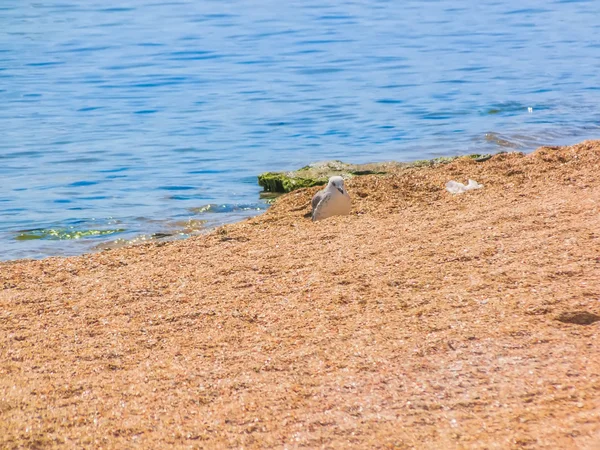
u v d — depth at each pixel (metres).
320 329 12.70
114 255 17.98
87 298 14.84
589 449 8.88
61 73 52.69
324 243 17.38
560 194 19.31
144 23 76.00
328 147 33.06
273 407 10.47
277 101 42.62
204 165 30.84
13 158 32.44
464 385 10.56
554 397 10.04
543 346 11.39
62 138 35.75
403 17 77.06
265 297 14.31
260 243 18.00
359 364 11.38
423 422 9.83
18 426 10.20
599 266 14.05
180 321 13.49
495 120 36.38
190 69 53.16
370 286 14.31
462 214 18.55
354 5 87.88
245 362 11.78
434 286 14.01
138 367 11.84
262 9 85.50
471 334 11.93
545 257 14.72
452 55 55.16
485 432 9.45
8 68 54.62
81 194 27.23
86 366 11.94
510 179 21.80
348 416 10.10
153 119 39.38
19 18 79.88
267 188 27.09
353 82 47.09
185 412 10.49
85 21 77.69
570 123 34.91
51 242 22.19
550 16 73.94
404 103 41.03
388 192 21.83
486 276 14.15
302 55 57.19
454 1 89.62
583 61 50.41
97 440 9.91
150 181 28.69
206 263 16.66
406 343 11.87
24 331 13.34
